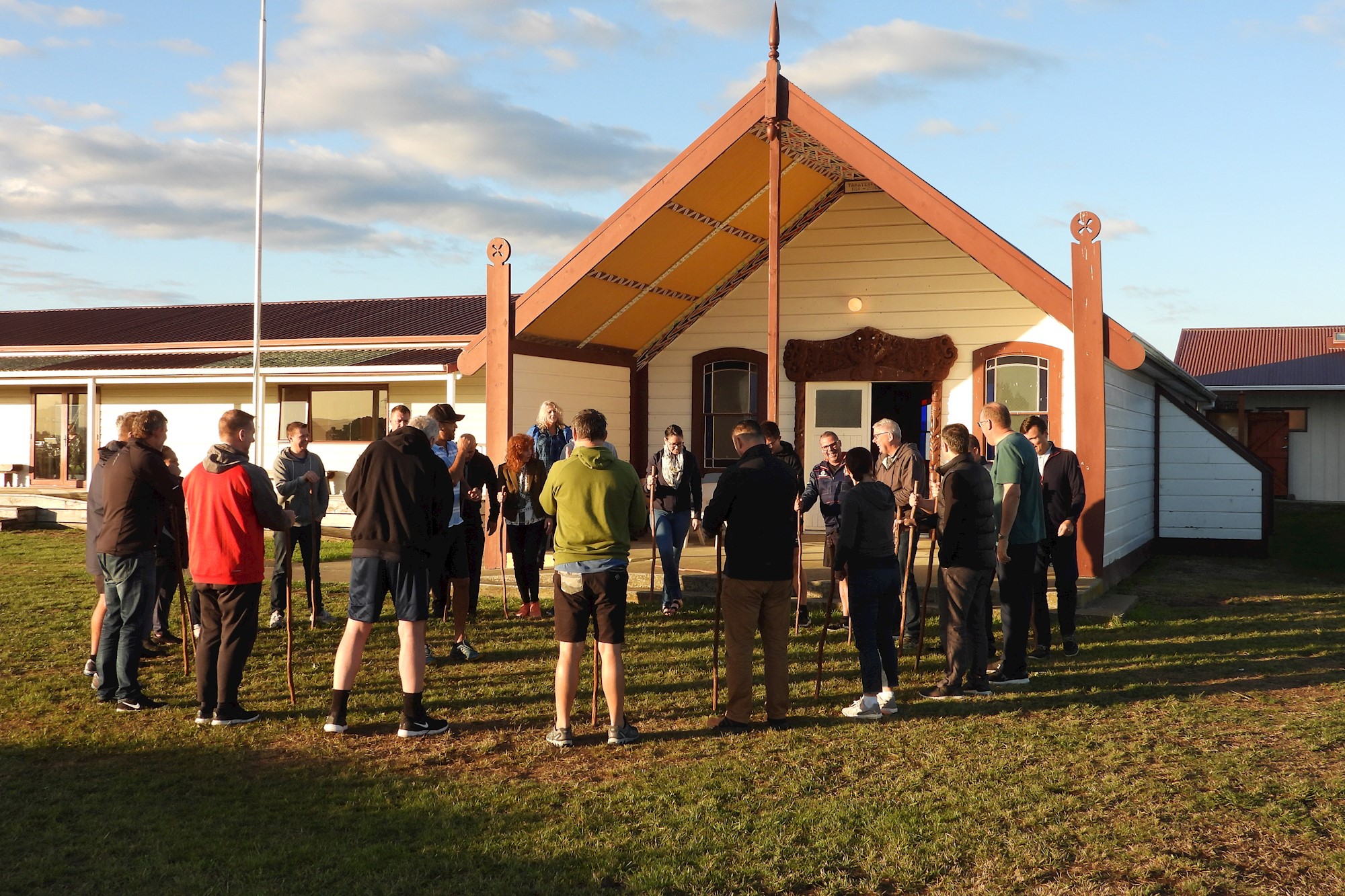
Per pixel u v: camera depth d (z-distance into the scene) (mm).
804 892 4195
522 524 9961
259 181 18359
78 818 4992
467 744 6219
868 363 14312
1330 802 5109
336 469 20266
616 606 6254
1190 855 4520
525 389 12859
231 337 22625
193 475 6656
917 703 7133
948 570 7176
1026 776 5516
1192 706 6957
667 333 15406
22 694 7266
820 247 14594
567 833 4754
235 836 4773
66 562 14125
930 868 4387
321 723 6648
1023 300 13719
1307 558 15984
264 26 18375
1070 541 8648
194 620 8977
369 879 4289
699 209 12383
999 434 7652
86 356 23000
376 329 21922
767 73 11008
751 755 5953
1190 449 16359
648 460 15461
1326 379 26734
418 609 6395
